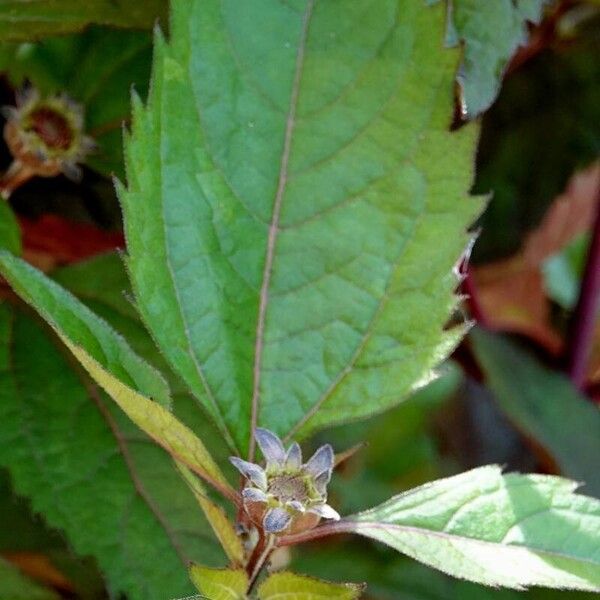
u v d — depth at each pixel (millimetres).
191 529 360
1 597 389
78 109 383
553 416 413
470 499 321
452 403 489
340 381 337
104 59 385
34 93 382
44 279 310
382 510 323
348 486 447
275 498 317
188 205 333
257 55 338
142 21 366
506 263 471
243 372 335
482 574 314
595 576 314
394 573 409
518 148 447
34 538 390
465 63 344
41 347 375
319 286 339
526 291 488
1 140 390
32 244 396
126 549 359
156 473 365
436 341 337
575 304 434
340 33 339
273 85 339
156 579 357
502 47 347
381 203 340
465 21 346
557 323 489
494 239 448
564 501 319
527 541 317
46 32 369
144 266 327
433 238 339
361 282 339
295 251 339
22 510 389
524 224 448
